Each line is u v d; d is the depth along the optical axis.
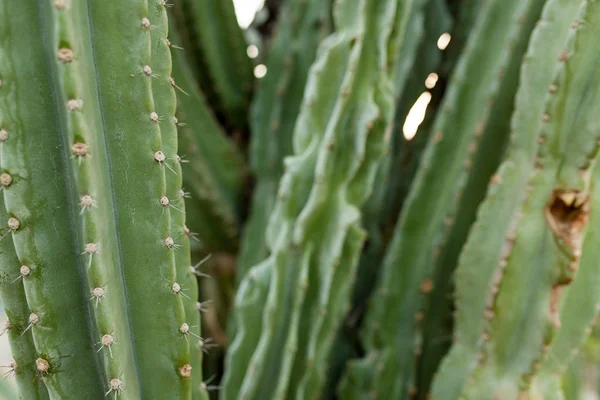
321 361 0.59
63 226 0.41
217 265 0.73
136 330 0.43
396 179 0.72
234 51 0.74
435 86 0.71
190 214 0.69
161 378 0.44
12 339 0.43
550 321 0.50
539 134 0.50
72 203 0.40
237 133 0.79
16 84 0.39
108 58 0.40
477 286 0.54
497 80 0.56
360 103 0.55
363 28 0.54
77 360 0.42
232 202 0.74
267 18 0.84
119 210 0.41
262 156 0.72
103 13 0.40
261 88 0.73
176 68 0.65
